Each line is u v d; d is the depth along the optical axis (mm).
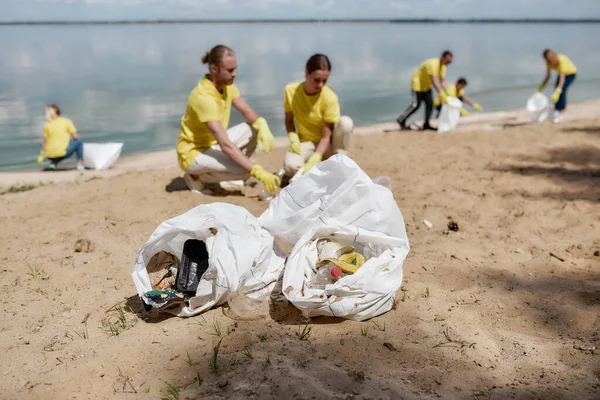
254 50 37406
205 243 2914
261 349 2623
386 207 2953
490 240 4223
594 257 3822
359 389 2283
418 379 2373
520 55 32281
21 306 3207
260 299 3002
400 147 8062
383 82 18422
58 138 8156
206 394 2293
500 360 2535
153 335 2785
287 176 5832
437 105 10219
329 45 44750
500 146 7891
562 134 8617
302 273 2852
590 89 17109
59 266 3777
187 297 2928
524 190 5543
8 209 5266
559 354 2586
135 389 2357
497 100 14711
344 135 5438
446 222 4680
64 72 22594
